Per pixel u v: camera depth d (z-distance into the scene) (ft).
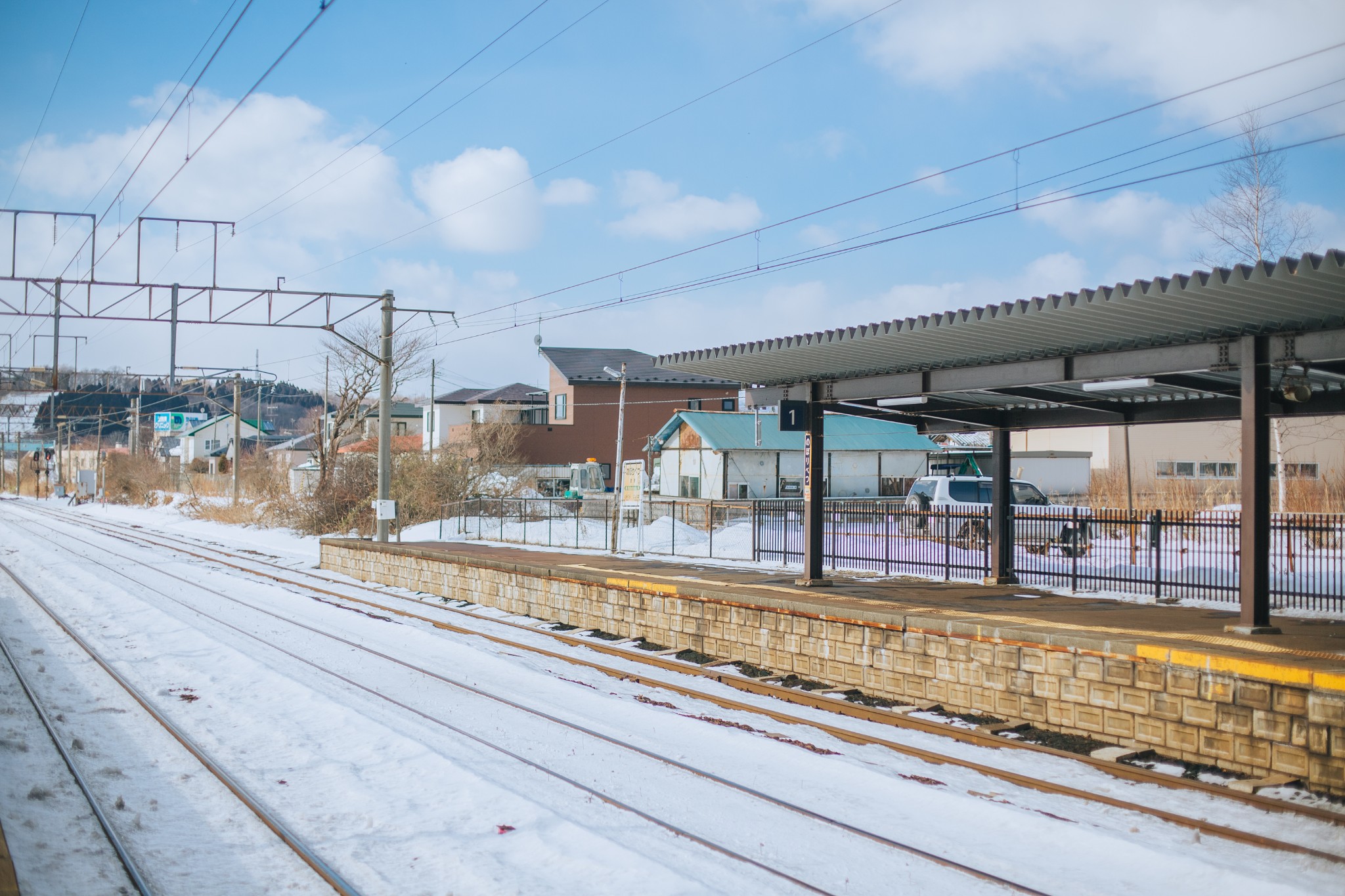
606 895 19.75
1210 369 35.06
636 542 96.43
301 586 83.61
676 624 51.80
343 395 152.46
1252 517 33.68
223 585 82.84
